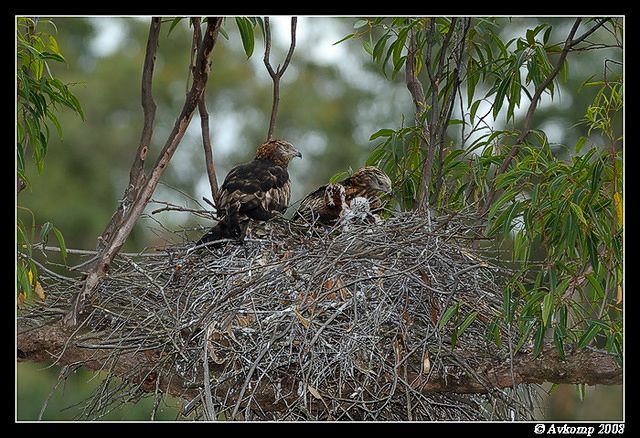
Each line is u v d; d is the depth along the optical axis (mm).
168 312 9500
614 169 9312
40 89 10531
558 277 10141
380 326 9289
